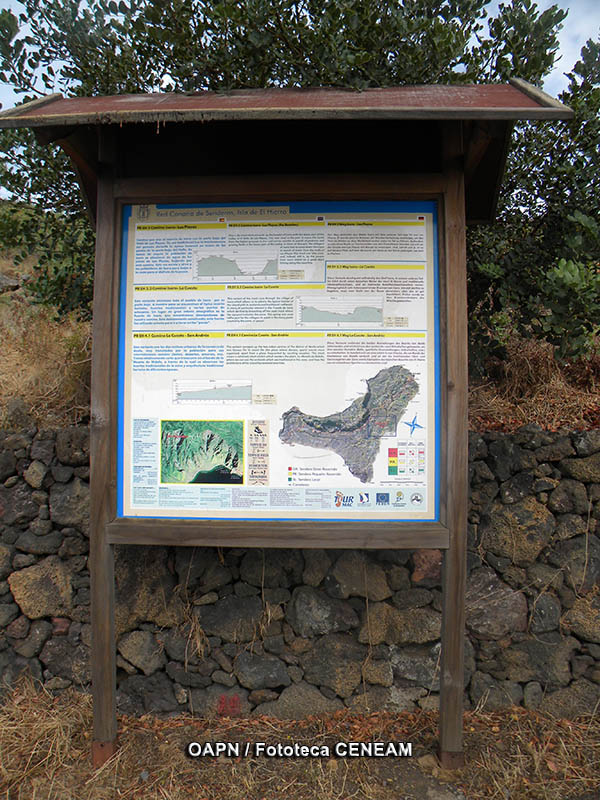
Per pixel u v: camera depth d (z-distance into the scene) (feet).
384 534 8.43
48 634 10.60
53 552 10.61
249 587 10.21
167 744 9.44
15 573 10.61
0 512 10.66
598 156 12.00
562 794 8.42
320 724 9.89
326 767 8.97
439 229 8.63
